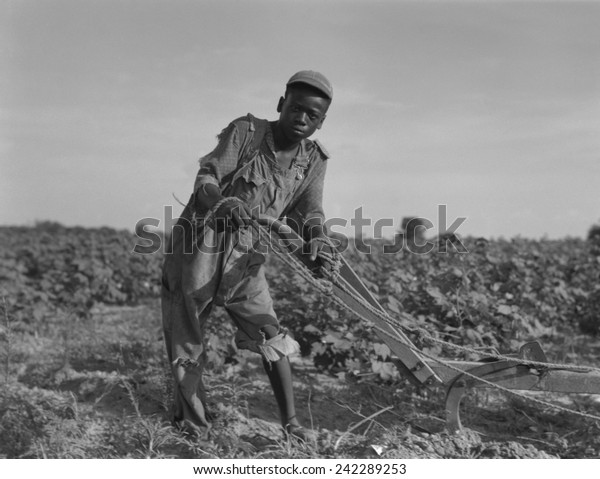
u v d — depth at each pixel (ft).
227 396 19.51
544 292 31.24
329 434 16.46
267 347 15.57
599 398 19.81
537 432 17.89
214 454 15.08
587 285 36.70
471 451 16.06
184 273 15.69
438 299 23.25
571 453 16.48
